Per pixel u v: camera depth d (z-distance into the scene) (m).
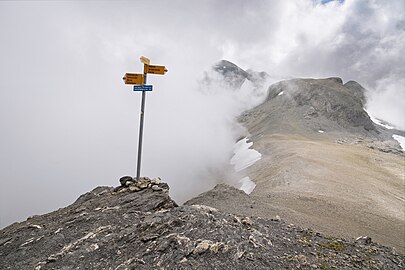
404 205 42.69
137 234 12.06
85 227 13.22
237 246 11.62
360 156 81.31
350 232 26.38
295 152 75.44
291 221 25.66
